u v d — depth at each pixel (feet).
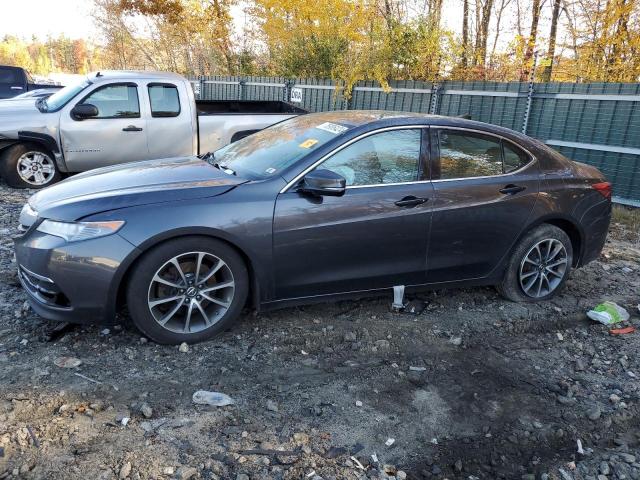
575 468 9.14
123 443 8.86
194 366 11.24
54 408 9.64
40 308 11.50
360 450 9.18
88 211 11.08
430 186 13.32
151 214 11.08
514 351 12.82
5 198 24.43
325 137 13.09
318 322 13.48
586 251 15.83
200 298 11.85
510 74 42.96
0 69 55.88
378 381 11.24
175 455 8.68
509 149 14.49
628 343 13.48
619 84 26.22
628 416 10.59
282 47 56.70
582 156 28.27
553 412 10.59
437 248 13.60
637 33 35.91
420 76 40.88
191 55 83.51
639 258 19.88
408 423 9.98
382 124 13.21
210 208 11.40
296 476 8.44
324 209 12.26
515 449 9.53
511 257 14.74
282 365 11.57
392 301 14.93
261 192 11.94
